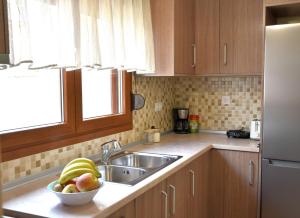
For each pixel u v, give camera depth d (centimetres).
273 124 236
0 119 155
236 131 294
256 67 264
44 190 150
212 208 271
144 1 228
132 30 213
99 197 139
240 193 259
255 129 283
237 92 307
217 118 318
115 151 215
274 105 235
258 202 251
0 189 86
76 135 196
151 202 167
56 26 151
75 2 160
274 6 241
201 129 327
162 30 247
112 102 243
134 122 260
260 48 262
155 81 293
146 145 257
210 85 318
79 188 129
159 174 173
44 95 181
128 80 249
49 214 122
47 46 146
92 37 172
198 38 284
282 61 230
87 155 207
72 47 159
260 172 246
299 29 223
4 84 157
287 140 232
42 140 171
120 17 199
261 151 244
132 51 214
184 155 219
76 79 195
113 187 152
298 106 226
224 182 264
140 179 164
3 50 94
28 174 164
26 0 132
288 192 236
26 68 143
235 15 270
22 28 130
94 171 146
